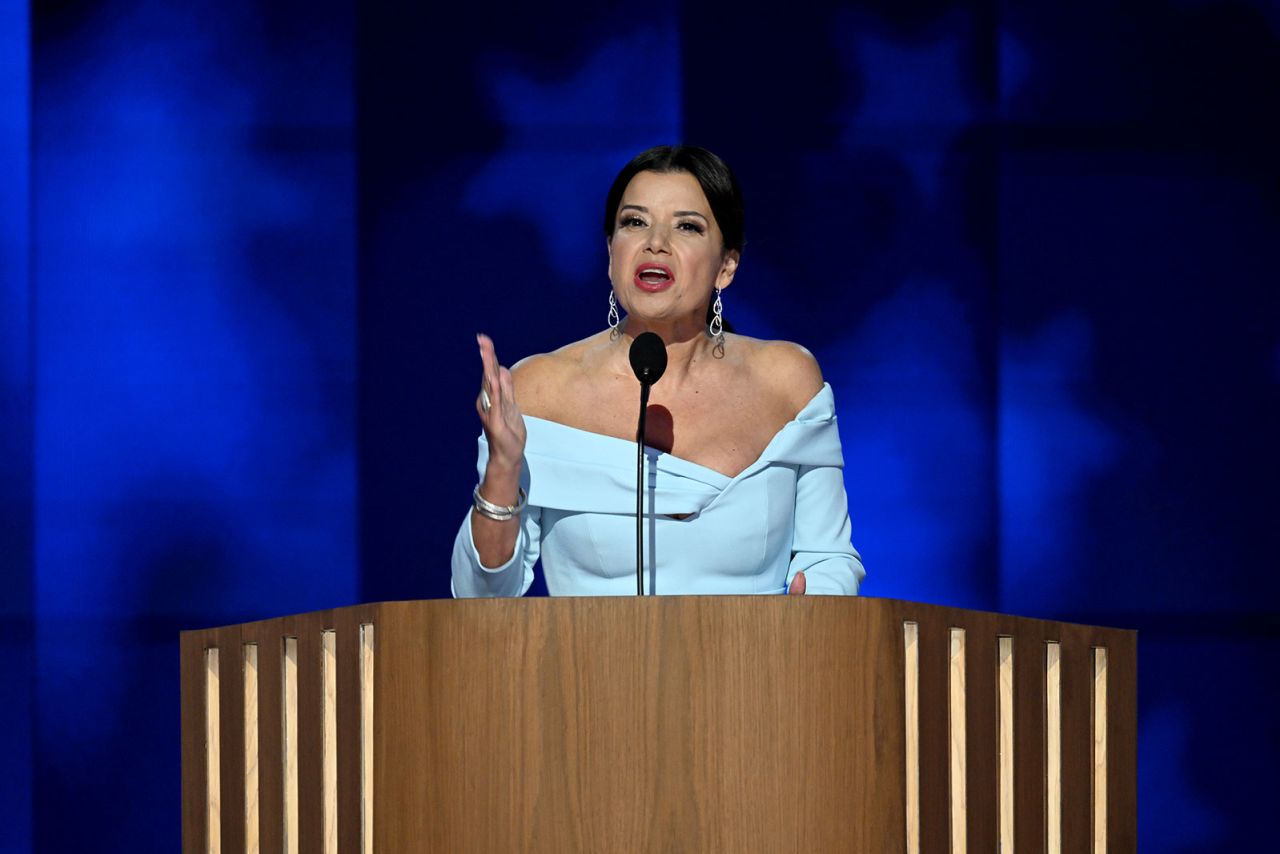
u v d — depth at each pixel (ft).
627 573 33.47
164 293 53.47
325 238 53.67
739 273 53.67
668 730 23.95
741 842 23.90
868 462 53.52
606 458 33.68
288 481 53.36
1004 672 25.93
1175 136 54.03
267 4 53.88
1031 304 53.72
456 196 53.78
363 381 53.57
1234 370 53.78
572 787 23.93
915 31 53.98
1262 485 53.67
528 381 34.91
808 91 53.93
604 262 53.62
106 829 52.75
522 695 24.08
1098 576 53.47
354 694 25.25
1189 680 53.42
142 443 53.31
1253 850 53.21
